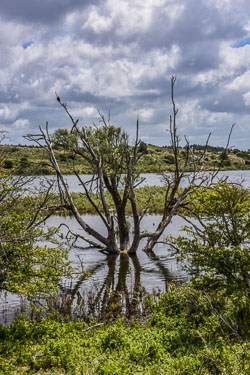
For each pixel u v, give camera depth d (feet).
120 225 78.07
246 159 443.73
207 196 35.04
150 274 58.29
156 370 24.26
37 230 37.32
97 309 41.24
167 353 27.94
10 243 34.55
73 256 70.38
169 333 32.04
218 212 34.63
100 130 75.82
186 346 29.35
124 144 74.69
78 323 34.06
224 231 34.63
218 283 34.27
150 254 72.74
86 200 139.23
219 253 33.04
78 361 25.94
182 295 39.27
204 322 33.58
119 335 29.99
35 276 35.06
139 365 25.73
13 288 32.50
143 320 38.11
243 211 33.58
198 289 35.63
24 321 33.99
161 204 127.44
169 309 38.68
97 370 24.14
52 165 70.38
